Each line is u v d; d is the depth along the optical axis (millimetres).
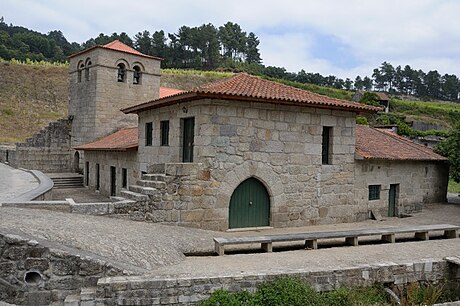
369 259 9773
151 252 8938
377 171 17125
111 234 9312
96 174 25609
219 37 127375
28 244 7672
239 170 13211
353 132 15797
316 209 14844
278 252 10523
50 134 33188
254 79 15688
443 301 9398
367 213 16672
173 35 114188
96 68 28453
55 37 140625
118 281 7316
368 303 8461
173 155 14719
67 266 7695
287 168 14156
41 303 7637
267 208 14047
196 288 7617
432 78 133375
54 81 69438
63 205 11227
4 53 88812
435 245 11703
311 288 8148
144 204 11891
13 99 61938
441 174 22359
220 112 12875
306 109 14477
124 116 29688
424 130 55406
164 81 74875
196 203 12594
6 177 22359
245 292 7785
